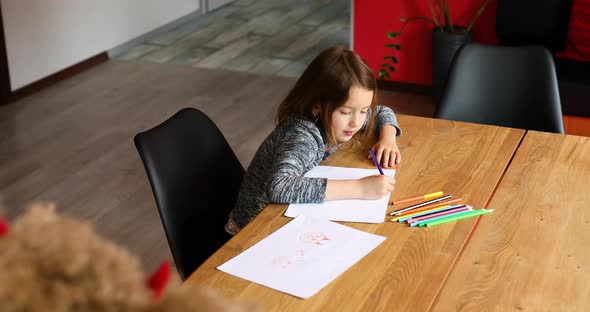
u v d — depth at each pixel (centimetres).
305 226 149
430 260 136
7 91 421
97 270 44
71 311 43
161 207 167
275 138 178
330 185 159
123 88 457
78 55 486
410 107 427
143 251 273
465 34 396
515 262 136
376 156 185
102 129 389
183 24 612
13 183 325
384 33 443
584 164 182
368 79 168
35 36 444
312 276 131
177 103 430
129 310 44
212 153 186
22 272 43
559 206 159
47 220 47
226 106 425
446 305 122
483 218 153
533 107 245
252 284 128
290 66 503
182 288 46
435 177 174
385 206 158
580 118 352
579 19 382
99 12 503
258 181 180
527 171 177
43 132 384
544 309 122
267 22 620
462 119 250
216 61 514
